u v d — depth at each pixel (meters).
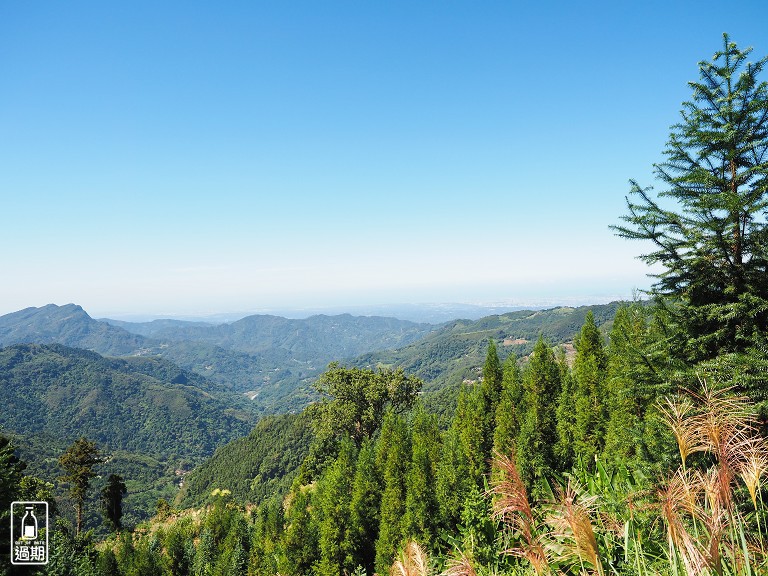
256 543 35.31
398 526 23.72
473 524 9.54
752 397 6.16
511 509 3.99
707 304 7.69
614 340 20.33
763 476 3.72
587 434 23.81
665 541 4.94
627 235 8.37
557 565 4.29
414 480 23.00
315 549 28.12
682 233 8.05
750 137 7.44
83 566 32.09
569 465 23.95
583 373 25.75
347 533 25.56
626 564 4.76
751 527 4.04
